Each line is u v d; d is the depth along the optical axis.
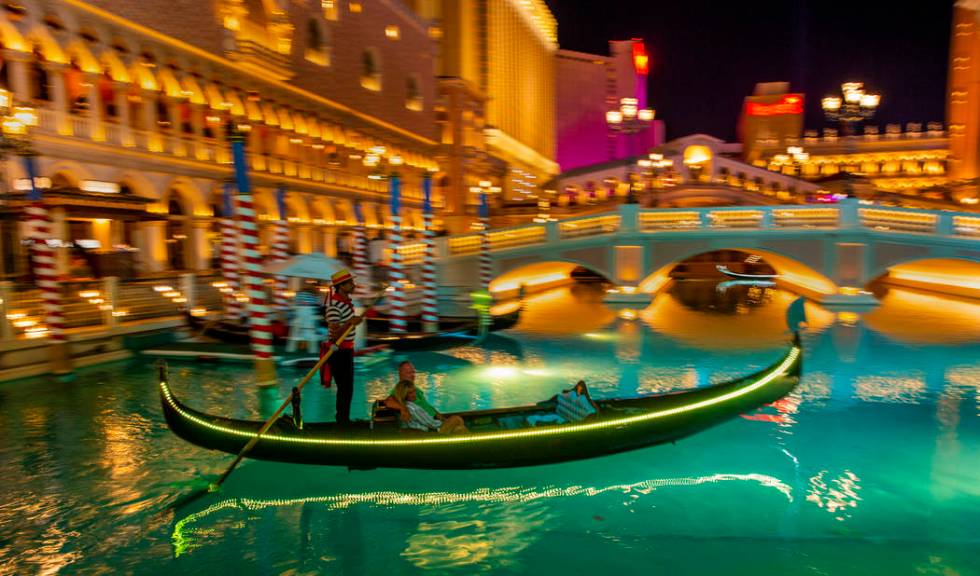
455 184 58.62
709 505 7.10
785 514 6.87
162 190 27.41
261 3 34.09
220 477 7.54
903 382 12.45
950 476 7.83
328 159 40.75
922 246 22.61
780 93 97.69
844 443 8.98
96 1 24.11
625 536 6.45
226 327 16.38
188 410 7.70
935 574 5.72
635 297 25.36
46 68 22.55
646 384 12.70
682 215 25.20
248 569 5.91
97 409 10.63
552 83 108.44
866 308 22.83
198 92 29.39
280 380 12.77
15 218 19.34
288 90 35.72
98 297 15.47
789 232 23.86
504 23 77.69
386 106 48.00
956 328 18.72
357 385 12.53
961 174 63.28
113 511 6.98
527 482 7.69
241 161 11.48
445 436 7.08
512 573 5.82
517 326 20.33
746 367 14.12
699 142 67.31
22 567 5.92
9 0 21.36
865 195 49.59
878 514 6.87
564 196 65.00
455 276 26.59
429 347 15.80
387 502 7.20
